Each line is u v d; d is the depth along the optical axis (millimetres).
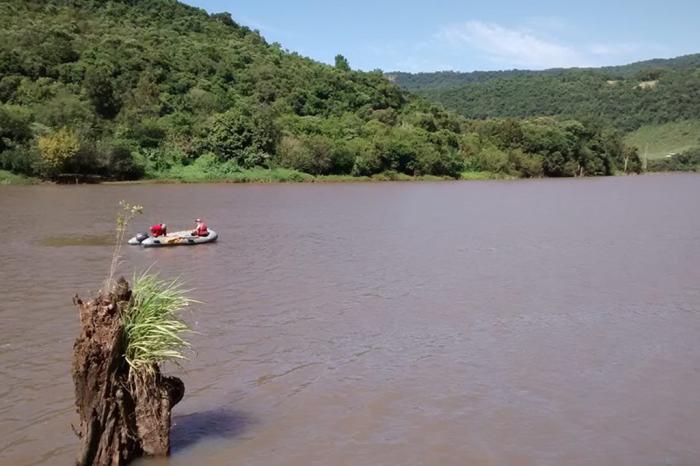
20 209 54906
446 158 130625
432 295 24922
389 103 155250
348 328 20312
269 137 109625
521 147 148125
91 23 140000
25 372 16203
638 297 24688
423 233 44219
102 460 11078
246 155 106625
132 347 11281
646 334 19766
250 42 169750
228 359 17344
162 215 53375
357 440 12844
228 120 107500
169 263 31547
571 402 14648
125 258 32812
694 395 15031
